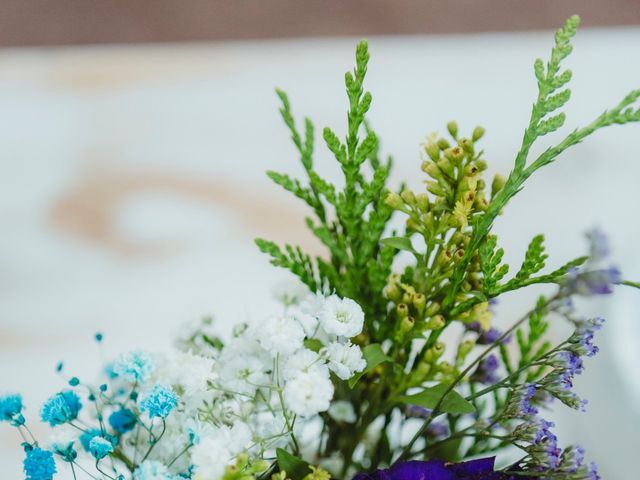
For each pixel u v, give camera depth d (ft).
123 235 1.64
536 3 2.26
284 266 0.91
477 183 0.85
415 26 2.26
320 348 0.87
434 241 0.86
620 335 1.20
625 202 1.62
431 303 0.88
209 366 0.86
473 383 0.94
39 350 1.44
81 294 1.54
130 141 1.80
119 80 1.91
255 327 0.85
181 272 1.57
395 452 0.98
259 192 1.71
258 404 0.92
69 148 1.78
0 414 0.86
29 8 2.32
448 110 1.81
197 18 2.30
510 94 1.83
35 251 1.60
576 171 1.66
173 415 0.88
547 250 1.55
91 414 0.95
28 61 1.94
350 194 0.90
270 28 2.28
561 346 0.85
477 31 2.25
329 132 0.87
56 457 1.03
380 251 0.94
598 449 1.19
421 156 0.87
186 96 1.88
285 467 0.85
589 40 1.90
